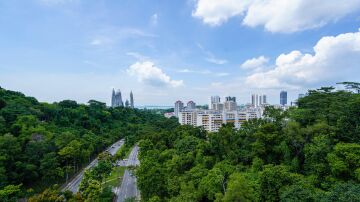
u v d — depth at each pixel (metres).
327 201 39.03
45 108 159.12
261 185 51.06
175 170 76.94
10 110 122.88
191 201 56.62
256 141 74.38
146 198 68.94
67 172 99.94
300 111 75.00
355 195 36.94
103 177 91.88
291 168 61.38
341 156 53.59
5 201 67.19
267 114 85.12
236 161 76.31
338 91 87.38
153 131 169.75
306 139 66.81
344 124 62.19
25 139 100.31
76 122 172.88
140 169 78.12
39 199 58.94
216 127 199.25
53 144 108.38
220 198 53.38
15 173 82.00
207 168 77.31
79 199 62.81
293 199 41.75
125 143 169.50
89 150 124.94
